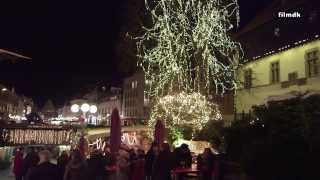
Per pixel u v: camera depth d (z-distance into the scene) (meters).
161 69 32.16
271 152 11.32
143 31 34.47
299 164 10.95
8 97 74.44
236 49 33.81
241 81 34.12
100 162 13.25
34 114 31.02
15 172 16.31
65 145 24.23
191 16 31.78
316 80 25.05
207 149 13.78
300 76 26.94
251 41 34.31
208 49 31.75
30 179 8.08
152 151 15.35
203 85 31.72
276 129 12.66
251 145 12.28
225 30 32.84
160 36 31.61
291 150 11.29
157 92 32.38
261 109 14.84
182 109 28.58
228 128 16.30
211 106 33.53
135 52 34.72
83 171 10.08
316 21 26.58
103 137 27.34
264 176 11.27
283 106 13.98
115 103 90.50
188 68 31.77
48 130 24.30
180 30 31.61
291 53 28.06
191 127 27.83
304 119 12.45
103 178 13.42
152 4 33.09
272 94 29.55
